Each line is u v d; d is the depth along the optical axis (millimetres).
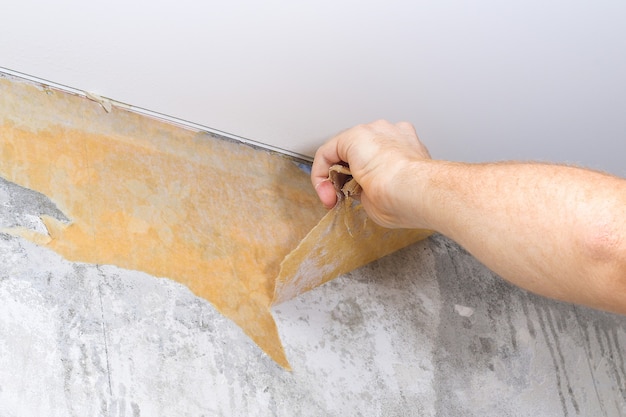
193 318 1319
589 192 900
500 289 1893
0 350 1100
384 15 1297
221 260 1417
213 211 1466
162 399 1217
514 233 948
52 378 1125
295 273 1406
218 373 1300
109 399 1164
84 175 1328
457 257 1852
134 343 1229
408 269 1729
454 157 1770
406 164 1172
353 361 1503
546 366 1866
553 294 961
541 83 1529
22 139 1292
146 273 1305
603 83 1551
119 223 1323
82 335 1185
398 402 1530
